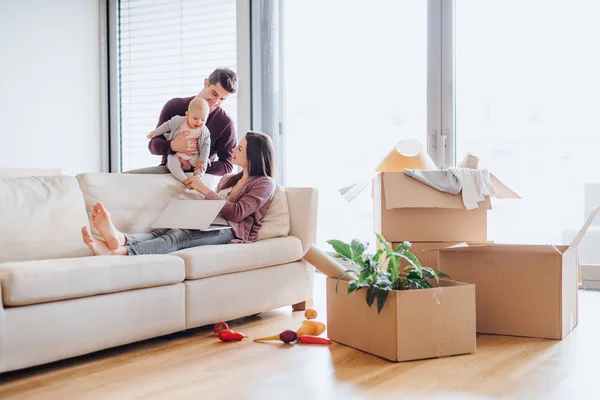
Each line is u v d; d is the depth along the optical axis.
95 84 5.17
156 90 5.07
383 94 4.40
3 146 4.54
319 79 4.57
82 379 2.19
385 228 3.10
